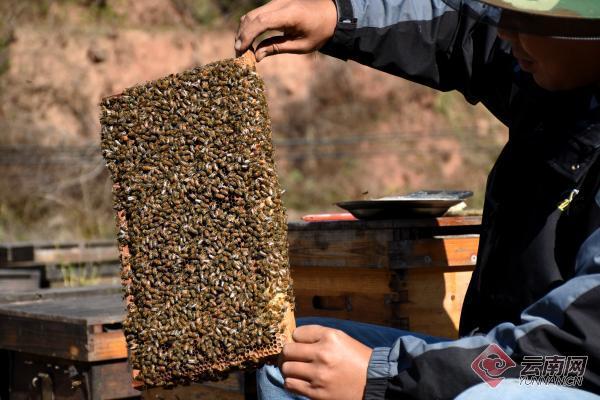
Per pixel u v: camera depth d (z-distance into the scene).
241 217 1.79
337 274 2.63
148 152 1.88
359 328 2.09
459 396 1.51
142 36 11.38
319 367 1.64
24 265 5.14
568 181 1.66
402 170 11.65
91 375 2.56
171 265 1.83
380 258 2.41
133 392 2.63
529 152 1.77
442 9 2.20
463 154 12.01
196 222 1.83
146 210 1.86
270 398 2.04
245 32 2.00
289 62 12.02
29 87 10.55
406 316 2.44
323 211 10.97
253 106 1.83
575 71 1.64
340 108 11.95
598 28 1.49
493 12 1.67
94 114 10.71
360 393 1.61
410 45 2.20
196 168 1.85
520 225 1.75
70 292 3.23
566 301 1.48
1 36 10.79
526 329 1.50
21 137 10.16
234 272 1.78
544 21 1.51
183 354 1.79
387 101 12.20
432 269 2.47
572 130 1.68
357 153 11.48
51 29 11.03
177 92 1.87
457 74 2.27
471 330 1.86
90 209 9.52
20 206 9.52
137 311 1.85
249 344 1.75
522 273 1.70
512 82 2.15
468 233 2.56
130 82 11.11
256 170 1.80
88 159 9.95
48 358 2.73
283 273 1.78
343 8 2.12
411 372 1.56
